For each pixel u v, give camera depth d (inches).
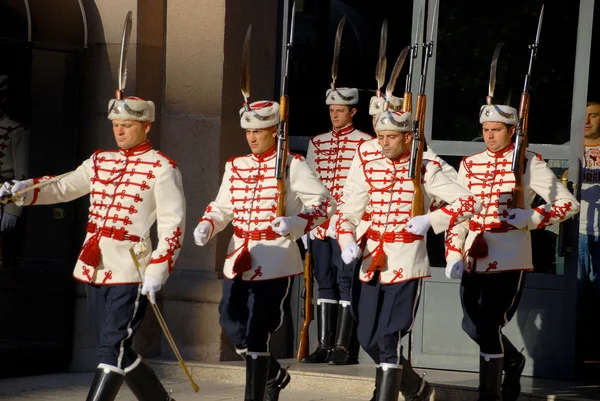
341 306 722.2
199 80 721.0
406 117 541.3
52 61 719.7
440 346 713.0
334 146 740.0
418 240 538.3
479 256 587.8
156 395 513.0
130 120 516.7
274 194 549.0
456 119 718.5
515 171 582.2
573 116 687.1
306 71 764.6
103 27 727.1
